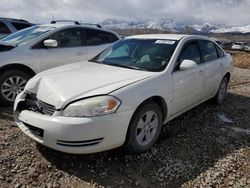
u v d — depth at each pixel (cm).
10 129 421
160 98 379
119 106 314
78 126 295
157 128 382
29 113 330
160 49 436
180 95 420
